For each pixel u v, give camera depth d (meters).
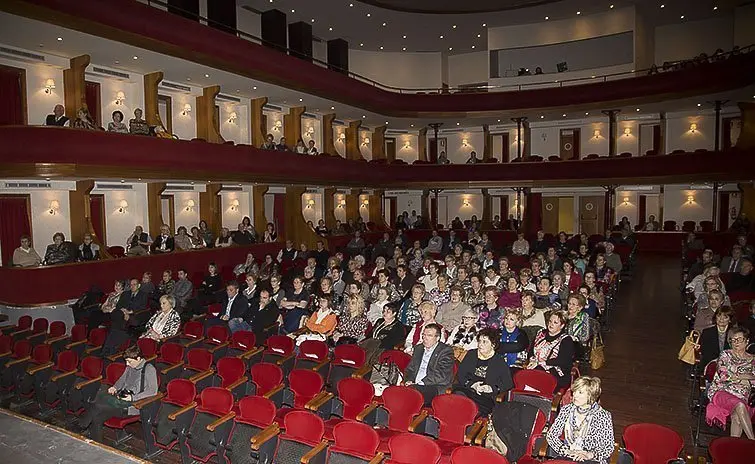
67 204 14.54
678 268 17.22
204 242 16.50
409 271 11.95
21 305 11.63
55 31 11.75
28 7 10.54
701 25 22.28
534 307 7.85
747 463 4.36
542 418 5.19
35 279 11.63
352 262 14.42
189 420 6.08
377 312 9.20
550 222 25.12
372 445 4.95
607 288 11.67
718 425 5.88
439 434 5.63
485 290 8.21
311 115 22.61
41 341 9.92
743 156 17.80
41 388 7.95
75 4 11.23
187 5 15.95
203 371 7.64
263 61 16.50
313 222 23.25
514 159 24.34
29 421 4.55
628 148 23.44
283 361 7.77
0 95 12.94
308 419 5.39
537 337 6.73
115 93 15.55
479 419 5.55
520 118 23.59
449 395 5.58
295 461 5.29
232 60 15.36
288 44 21.89
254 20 20.66
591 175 21.28
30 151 11.38
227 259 16.48
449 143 27.77
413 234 24.95
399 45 25.73
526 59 24.59
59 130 11.65
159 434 6.25
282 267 16.00
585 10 21.70
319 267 14.67
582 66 23.62
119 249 14.92
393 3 20.78
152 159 13.70
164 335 9.33
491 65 24.23
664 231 21.28
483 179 23.30
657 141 22.94
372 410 6.00
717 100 19.34
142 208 16.41
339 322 8.73
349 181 21.45
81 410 7.37
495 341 6.13
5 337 9.21
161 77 15.66
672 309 12.27
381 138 26.86
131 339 9.59
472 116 23.06
